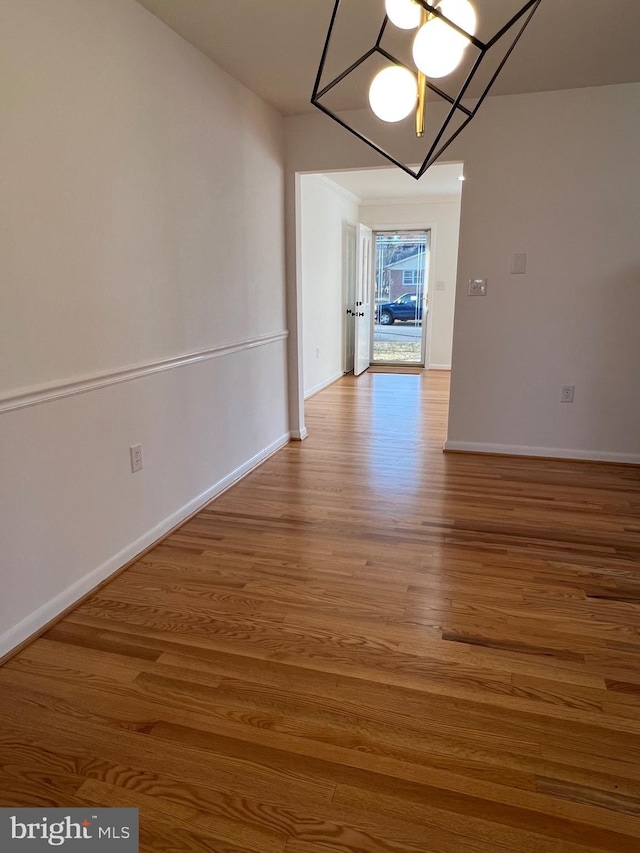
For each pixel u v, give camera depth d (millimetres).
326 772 1356
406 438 4328
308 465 3674
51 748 1427
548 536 2609
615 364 3557
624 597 2104
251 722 1511
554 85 3188
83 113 1954
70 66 1880
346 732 1477
